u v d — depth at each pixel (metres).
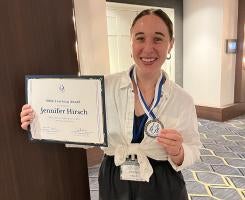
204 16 4.96
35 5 0.97
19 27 0.94
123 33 4.64
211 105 5.17
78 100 0.93
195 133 1.17
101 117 0.93
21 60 0.96
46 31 1.01
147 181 1.07
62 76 0.93
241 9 4.85
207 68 5.11
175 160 1.08
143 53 1.04
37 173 1.06
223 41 4.79
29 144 1.03
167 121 1.10
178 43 5.38
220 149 3.69
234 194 2.55
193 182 2.80
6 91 0.94
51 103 0.96
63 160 1.13
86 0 2.90
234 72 5.17
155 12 1.05
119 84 1.12
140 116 1.10
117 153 1.09
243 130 4.46
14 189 1.00
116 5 4.43
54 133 0.98
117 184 1.12
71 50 1.10
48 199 1.10
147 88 1.12
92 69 3.06
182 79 5.62
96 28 3.03
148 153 1.09
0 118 0.94
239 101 5.32
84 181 1.22
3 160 0.96
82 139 0.96
